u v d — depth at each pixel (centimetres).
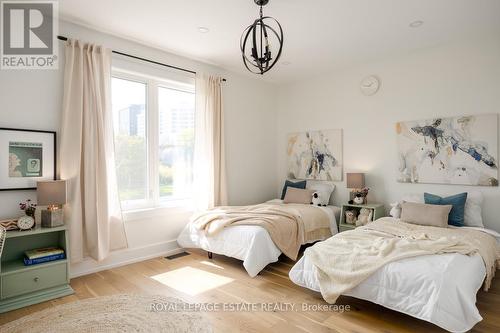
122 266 346
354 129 462
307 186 507
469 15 299
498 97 340
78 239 304
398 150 413
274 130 562
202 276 314
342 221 430
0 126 271
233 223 335
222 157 450
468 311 190
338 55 411
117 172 358
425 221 334
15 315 237
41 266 263
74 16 302
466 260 227
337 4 278
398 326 217
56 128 302
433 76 384
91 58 317
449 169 370
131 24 320
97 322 223
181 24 320
